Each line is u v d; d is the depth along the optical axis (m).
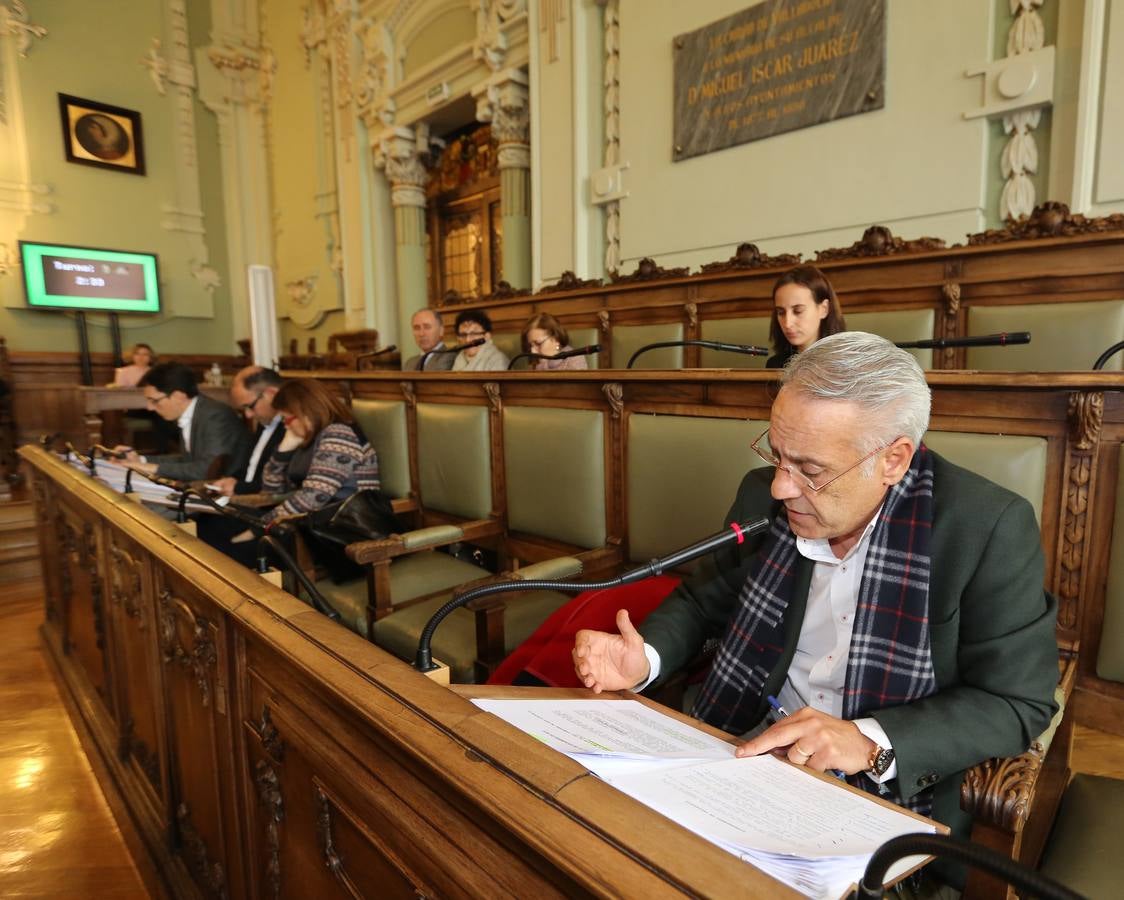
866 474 0.91
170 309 8.78
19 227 7.76
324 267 8.14
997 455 1.26
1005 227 2.93
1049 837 0.99
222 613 1.15
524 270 5.62
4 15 7.51
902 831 0.64
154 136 8.55
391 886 0.76
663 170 4.38
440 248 7.16
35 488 3.10
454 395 2.59
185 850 1.57
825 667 1.07
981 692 0.91
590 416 2.01
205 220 8.97
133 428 7.35
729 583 1.25
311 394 2.75
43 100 7.82
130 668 1.84
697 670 1.40
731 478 1.67
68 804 2.02
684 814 0.63
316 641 0.87
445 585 2.25
